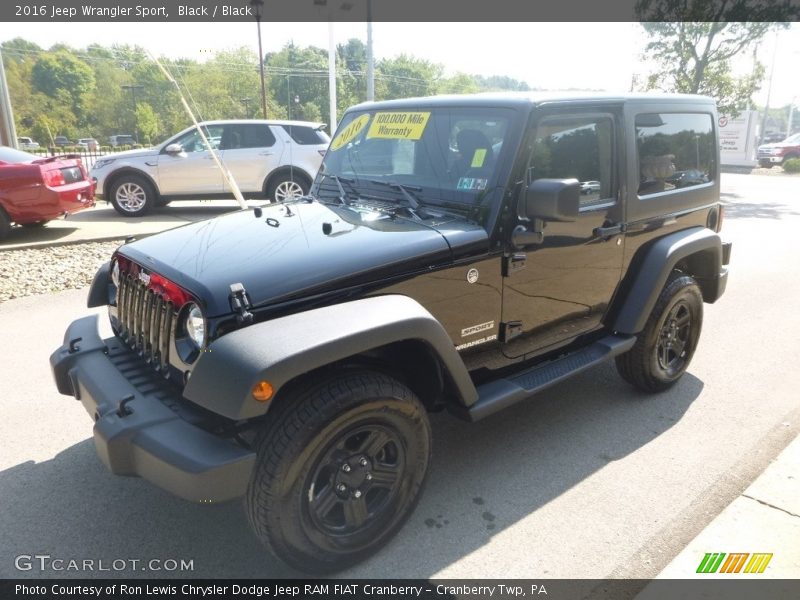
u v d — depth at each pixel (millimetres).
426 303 2824
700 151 4414
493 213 2988
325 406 2354
